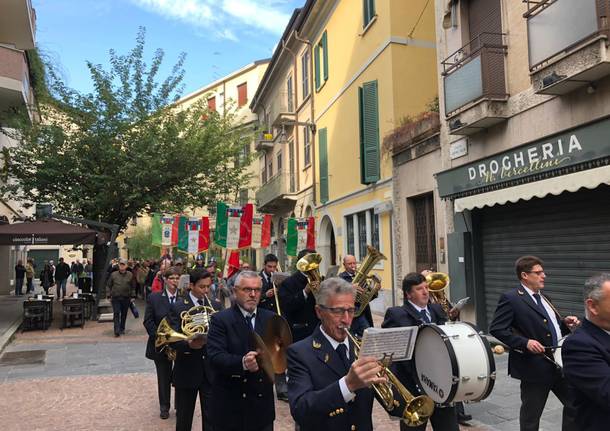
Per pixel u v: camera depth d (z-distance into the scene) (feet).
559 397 14.29
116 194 55.77
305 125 71.77
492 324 14.96
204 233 44.29
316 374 8.73
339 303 8.80
